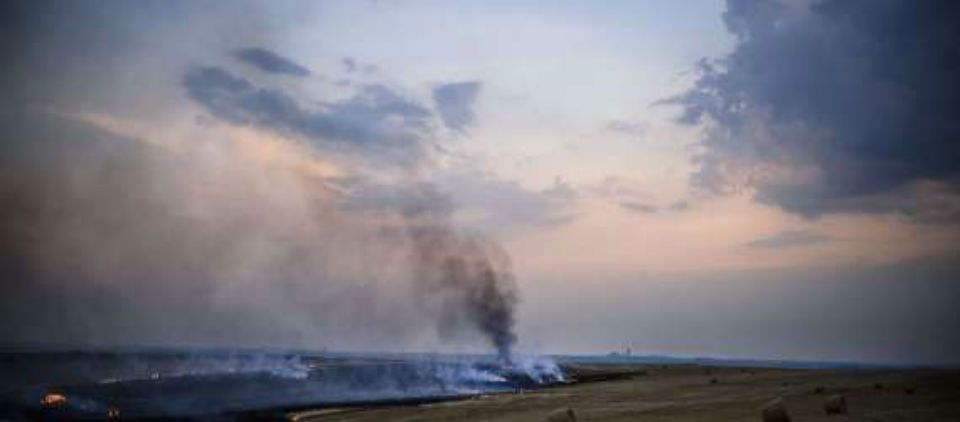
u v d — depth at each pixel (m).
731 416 37.66
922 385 48.91
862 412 35.09
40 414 55.78
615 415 40.78
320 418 52.03
